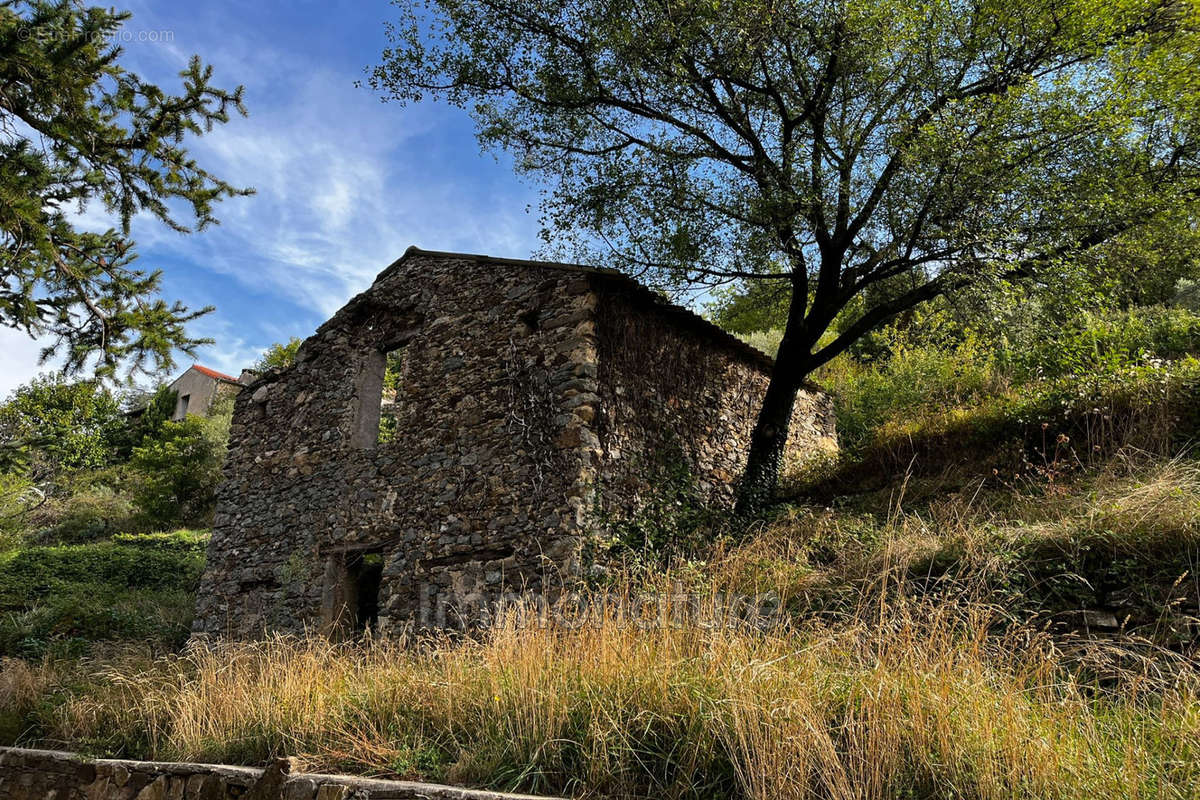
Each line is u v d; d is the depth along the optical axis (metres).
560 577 7.59
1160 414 7.83
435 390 9.73
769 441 10.27
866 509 9.16
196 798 4.84
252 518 11.36
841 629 4.77
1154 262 9.32
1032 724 3.39
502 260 9.55
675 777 3.61
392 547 9.37
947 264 9.53
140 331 7.02
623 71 10.13
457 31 10.52
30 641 9.70
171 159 7.00
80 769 5.69
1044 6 8.77
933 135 8.45
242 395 12.49
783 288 12.34
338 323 11.35
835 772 3.26
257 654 6.82
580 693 4.28
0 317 6.60
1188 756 3.18
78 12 6.05
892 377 13.66
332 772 4.51
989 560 5.61
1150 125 8.81
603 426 8.47
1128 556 5.42
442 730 4.58
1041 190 8.33
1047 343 10.80
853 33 9.29
